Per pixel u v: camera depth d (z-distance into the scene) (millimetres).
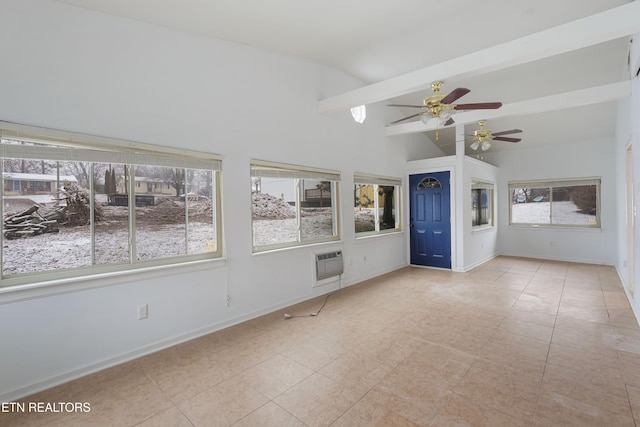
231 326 3285
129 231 2689
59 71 2250
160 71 2781
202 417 1864
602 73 4344
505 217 7457
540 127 6090
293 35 3273
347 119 4898
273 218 3891
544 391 2070
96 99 2418
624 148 4406
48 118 2205
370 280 5203
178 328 2893
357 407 1936
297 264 4039
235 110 3363
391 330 3117
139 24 2656
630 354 2562
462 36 3545
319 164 4371
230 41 3318
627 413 1836
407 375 2291
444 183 5926
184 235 3041
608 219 6168
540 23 3291
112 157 2512
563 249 6703
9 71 2061
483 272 5676
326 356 2598
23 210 2205
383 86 3693
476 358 2531
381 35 3453
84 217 2463
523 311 3617
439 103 3307
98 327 2434
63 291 2270
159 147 2764
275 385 2188
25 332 2125
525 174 7148
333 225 4723
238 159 3389
